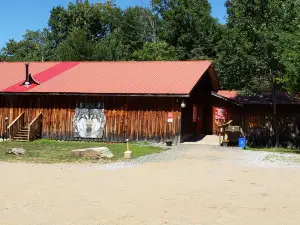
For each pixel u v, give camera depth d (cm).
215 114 2969
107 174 1225
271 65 2334
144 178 1159
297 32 2012
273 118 2577
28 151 1809
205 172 1280
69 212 786
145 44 4981
